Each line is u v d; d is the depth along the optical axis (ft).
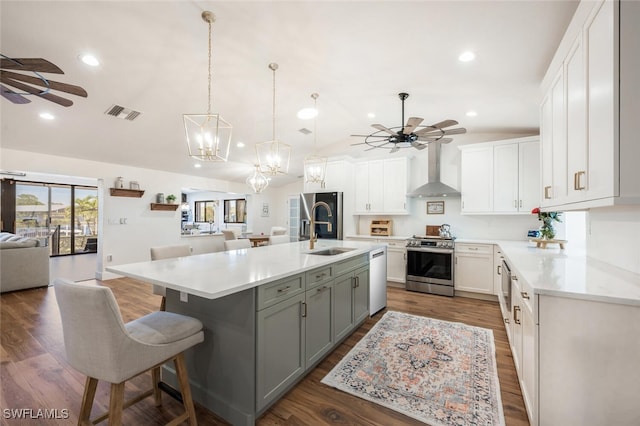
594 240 8.18
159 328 5.20
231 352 5.84
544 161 7.95
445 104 11.87
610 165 4.34
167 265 7.22
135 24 7.22
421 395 6.53
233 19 7.07
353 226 18.48
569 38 5.83
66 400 6.36
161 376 7.03
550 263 7.50
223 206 33.50
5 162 13.48
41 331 9.89
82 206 27.84
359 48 8.18
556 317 4.87
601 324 4.59
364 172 17.94
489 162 14.35
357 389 6.75
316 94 11.35
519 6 6.18
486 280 13.75
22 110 10.90
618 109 4.21
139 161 17.58
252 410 5.57
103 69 8.96
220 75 9.75
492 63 8.51
